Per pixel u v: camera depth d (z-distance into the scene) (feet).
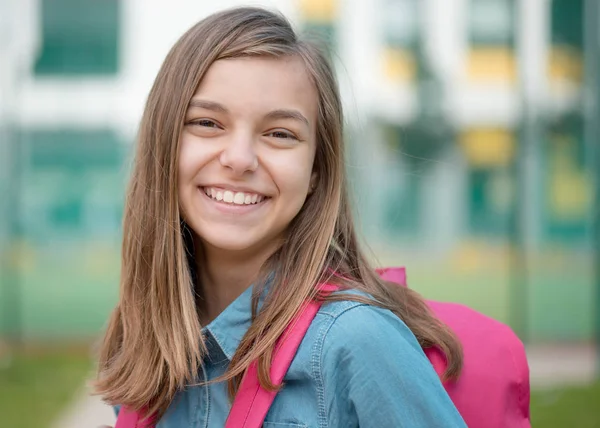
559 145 27.30
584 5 25.36
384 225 28.96
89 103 30.22
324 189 4.54
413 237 29.35
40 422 16.06
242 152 4.07
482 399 4.15
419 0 29.01
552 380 19.65
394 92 28.55
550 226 28.89
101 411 16.99
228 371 4.10
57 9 30.04
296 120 4.20
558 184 28.43
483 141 29.43
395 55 28.96
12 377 20.45
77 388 19.21
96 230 29.89
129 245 4.67
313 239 4.36
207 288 4.72
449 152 28.76
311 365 3.87
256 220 4.21
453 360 4.15
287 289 4.14
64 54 30.19
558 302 27.84
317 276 4.18
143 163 4.51
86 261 29.48
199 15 30.07
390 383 3.75
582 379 19.75
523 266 24.52
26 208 29.50
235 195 4.19
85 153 30.09
